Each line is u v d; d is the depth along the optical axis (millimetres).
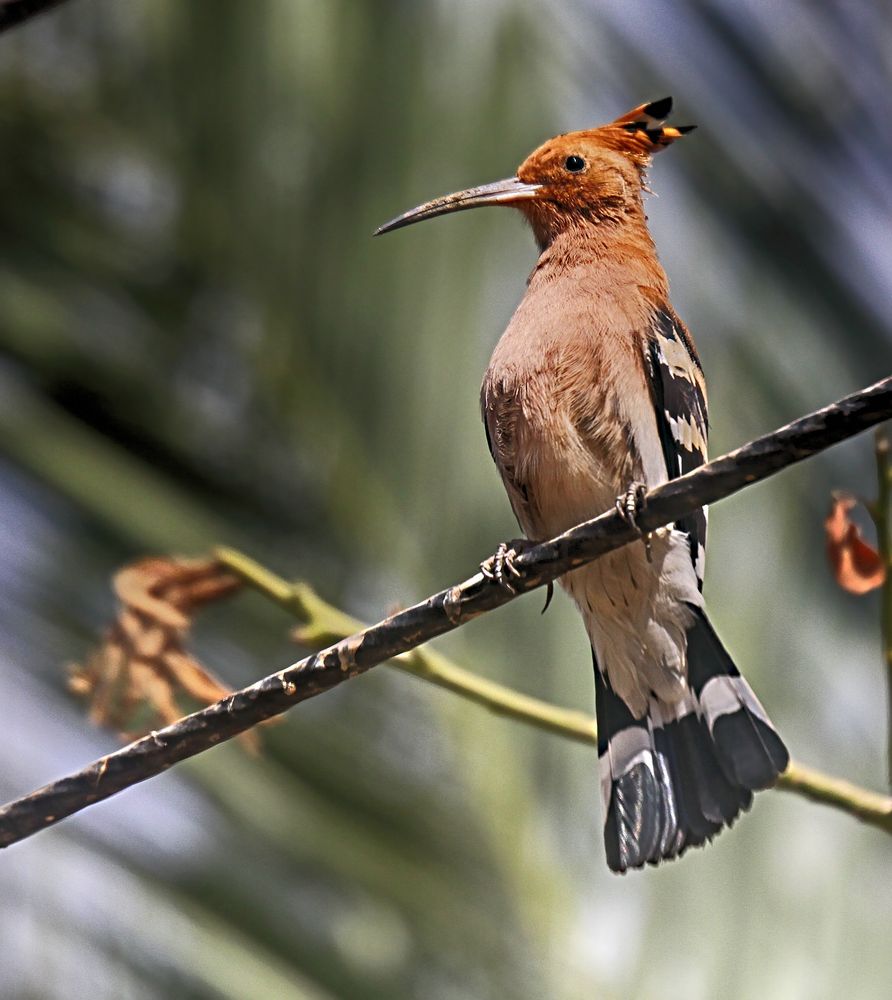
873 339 11750
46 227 11469
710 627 8164
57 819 6652
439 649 10477
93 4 11672
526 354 8812
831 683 10688
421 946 9867
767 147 11984
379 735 10352
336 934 9953
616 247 9602
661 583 8094
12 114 11594
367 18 11273
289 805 10164
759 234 11805
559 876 10109
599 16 11750
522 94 11273
